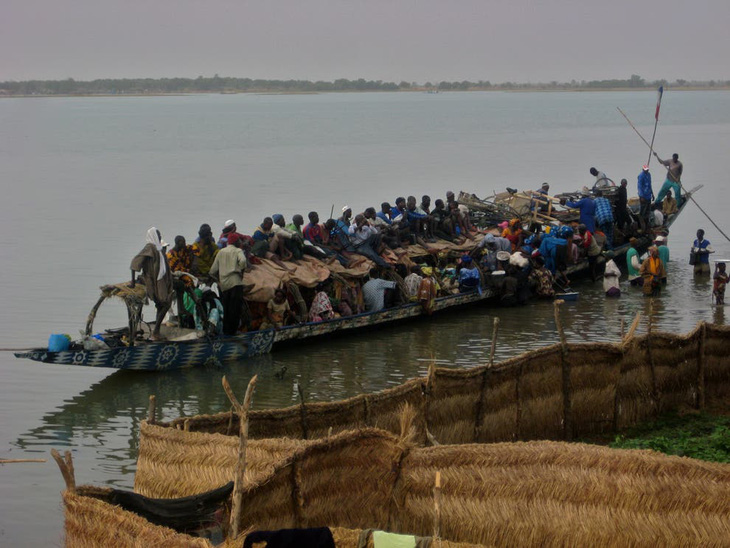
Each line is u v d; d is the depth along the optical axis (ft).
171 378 50.75
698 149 214.28
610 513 27.55
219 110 613.52
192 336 53.21
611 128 330.34
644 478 27.45
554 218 80.79
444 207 74.13
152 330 53.93
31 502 34.94
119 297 50.11
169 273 51.21
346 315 59.88
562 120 412.98
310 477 28.07
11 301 66.33
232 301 53.78
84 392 48.14
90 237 93.61
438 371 36.42
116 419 44.16
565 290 72.74
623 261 86.99
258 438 32.99
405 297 63.57
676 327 61.41
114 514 23.89
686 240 97.71
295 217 61.82
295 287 57.06
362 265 61.62
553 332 60.39
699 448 37.40
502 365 38.32
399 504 29.43
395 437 29.63
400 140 259.39
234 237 55.67
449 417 37.24
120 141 260.62
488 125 361.51
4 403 46.32
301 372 51.72
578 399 41.19
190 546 22.56
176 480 29.60
